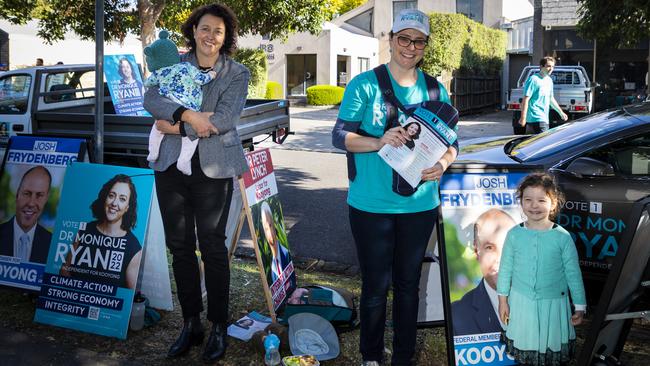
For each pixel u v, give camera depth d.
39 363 3.78
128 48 24.03
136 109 8.43
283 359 3.63
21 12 15.82
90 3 15.66
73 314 4.21
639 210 2.96
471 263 3.71
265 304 4.69
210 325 4.34
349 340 4.08
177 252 3.84
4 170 4.78
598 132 4.76
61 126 7.64
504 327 3.59
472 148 5.59
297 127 17.89
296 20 17.11
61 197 4.42
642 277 3.22
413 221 3.39
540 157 4.79
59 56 26.64
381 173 3.34
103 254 4.23
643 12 8.66
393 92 3.33
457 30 22.28
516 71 31.00
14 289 4.54
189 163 3.61
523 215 3.81
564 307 3.37
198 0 15.51
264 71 24.67
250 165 4.33
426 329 4.31
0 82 8.43
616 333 3.40
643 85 19.69
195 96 3.61
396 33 3.26
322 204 8.25
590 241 4.51
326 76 28.72
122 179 4.31
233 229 4.71
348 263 5.87
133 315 4.21
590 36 9.62
